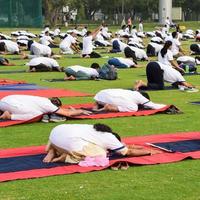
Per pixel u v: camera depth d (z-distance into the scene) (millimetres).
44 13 84062
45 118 12648
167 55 20938
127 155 9352
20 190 7750
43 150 9930
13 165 8930
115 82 20172
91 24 98750
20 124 12336
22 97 12695
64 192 7680
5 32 57938
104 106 13727
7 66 26359
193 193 7668
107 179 8273
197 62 26938
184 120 13055
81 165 8828
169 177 8406
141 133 11547
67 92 17500
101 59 31078
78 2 93625
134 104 13797
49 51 29797
